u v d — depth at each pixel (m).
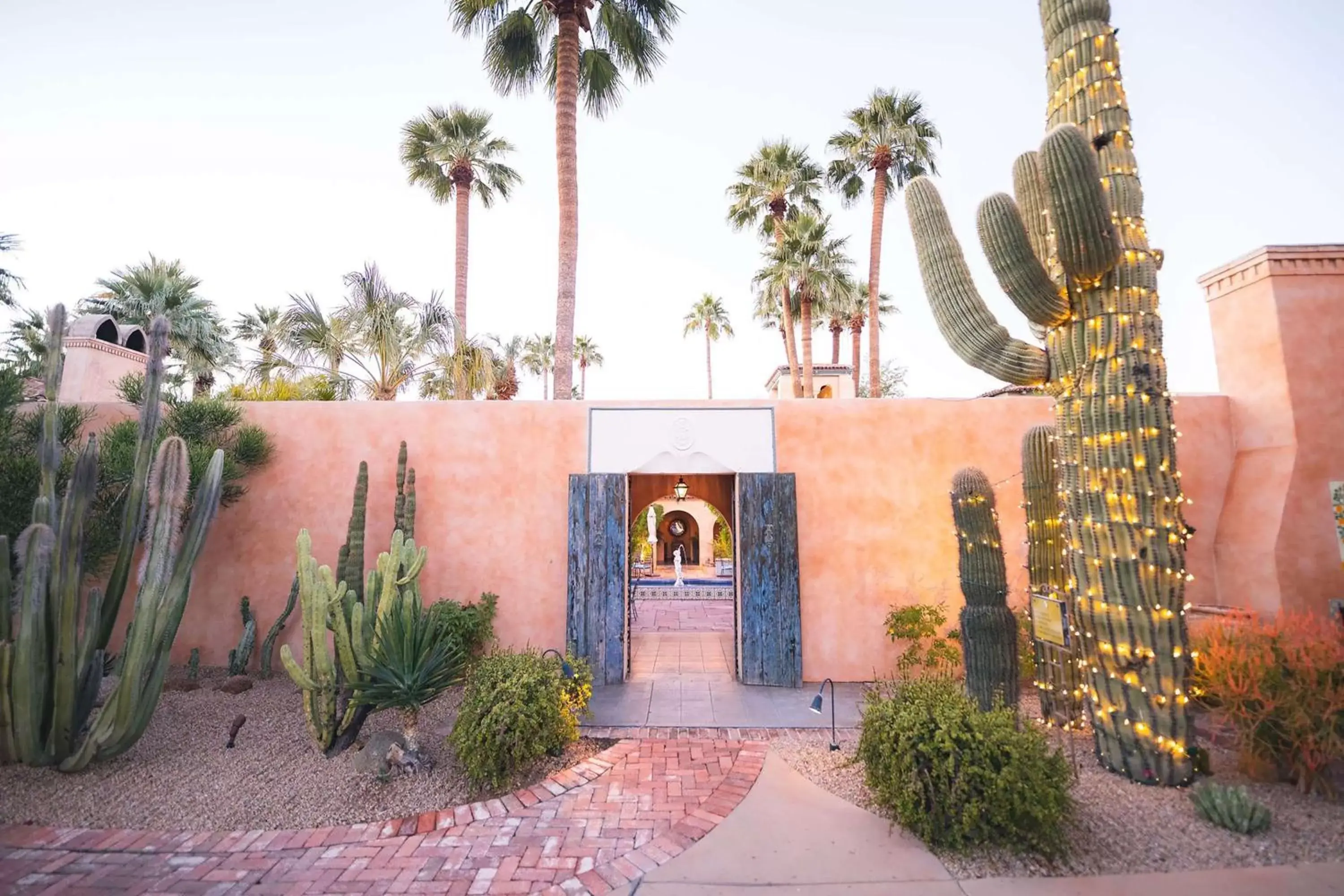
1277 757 4.20
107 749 4.63
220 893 3.22
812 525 7.77
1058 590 5.39
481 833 3.82
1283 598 6.56
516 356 35.22
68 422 6.59
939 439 7.94
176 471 4.89
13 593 4.95
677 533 29.42
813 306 23.64
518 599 7.68
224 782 4.54
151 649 4.78
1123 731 4.32
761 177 21.33
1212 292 7.72
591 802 4.23
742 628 7.43
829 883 3.22
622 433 7.94
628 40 12.55
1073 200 4.16
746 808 4.10
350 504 7.79
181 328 16.77
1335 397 6.73
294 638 7.58
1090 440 4.52
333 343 12.65
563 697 5.05
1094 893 3.08
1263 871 3.25
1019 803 3.35
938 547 7.74
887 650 7.57
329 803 4.25
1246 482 7.15
